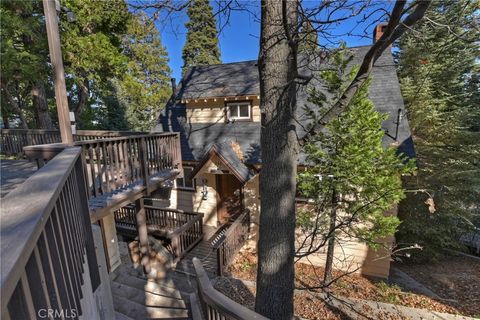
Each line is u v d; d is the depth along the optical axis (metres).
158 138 5.86
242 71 9.49
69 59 9.77
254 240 7.89
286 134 3.20
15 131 8.62
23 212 1.13
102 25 10.78
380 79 7.60
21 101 14.65
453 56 8.36
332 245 5.61
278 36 3.00
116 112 20.89
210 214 9.08
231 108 8.95
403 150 6.08
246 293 5.33
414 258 8.66
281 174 3.25
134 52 19.44
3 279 0.72
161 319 4.64
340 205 5.30
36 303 1.11
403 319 4.72
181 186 9.39
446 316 4.85
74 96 16.44
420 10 2.39
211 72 10.12
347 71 6.23
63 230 1.76
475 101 9.62
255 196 7.77
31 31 8.35
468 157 9.02
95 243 3.24
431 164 9.23
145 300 5.35
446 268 8.24
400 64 9.81
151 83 22.61
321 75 5.02
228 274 6.30
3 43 7.80
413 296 5.72
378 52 2.71
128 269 6.79
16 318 0.92
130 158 4.91
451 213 8.63
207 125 9.16
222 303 2.27
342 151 4.98
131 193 4.73
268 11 3.02
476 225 9.99
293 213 3.38
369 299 5.45
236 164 6.94
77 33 10.00
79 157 2.80
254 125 8.55
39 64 9.02
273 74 3.13
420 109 9.13
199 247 7.80
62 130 4.22
